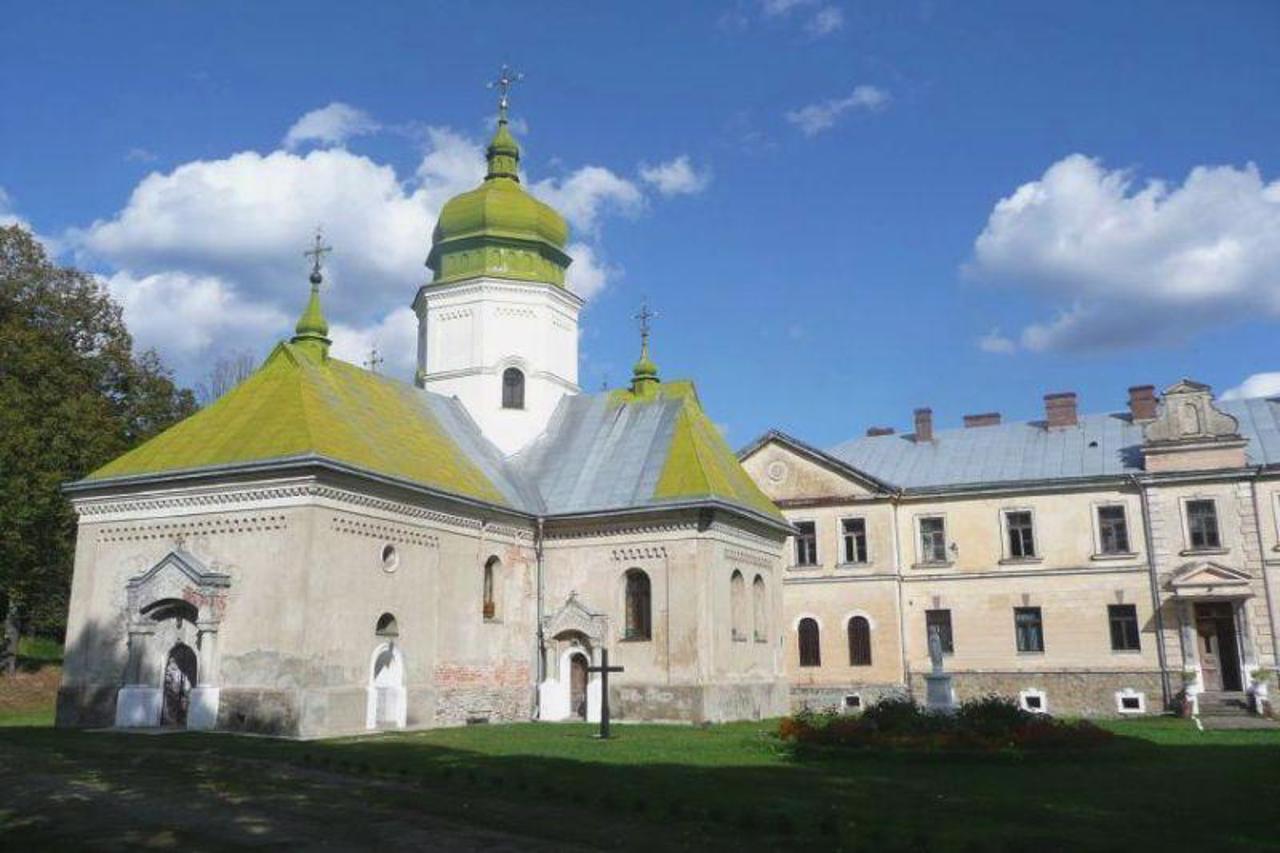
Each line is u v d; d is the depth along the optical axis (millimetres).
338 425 32719
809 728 25203
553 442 43719
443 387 44375
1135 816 15906
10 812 16266
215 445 31844
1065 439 53188
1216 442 47656
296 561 29250
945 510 52344
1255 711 41875
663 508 37125
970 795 17953
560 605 38938
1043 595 49844
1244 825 15211
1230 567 45906
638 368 44625
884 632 51188
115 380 51531
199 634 29688
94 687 31562
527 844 14055
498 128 46938
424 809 16484
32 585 46000
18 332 45750
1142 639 47844
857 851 13547
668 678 36156
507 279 44531
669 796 17469
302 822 15508
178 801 17234
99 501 32531
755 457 55312
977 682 50062
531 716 38125
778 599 42781
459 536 35750
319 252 37375
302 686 28406
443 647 34375
